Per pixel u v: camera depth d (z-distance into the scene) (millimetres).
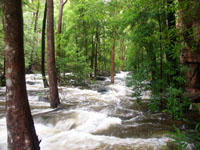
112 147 3496
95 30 16844
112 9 7684
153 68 6785
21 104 2189
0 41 10344
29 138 2225
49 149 3432
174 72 5836
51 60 6395
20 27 2145
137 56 10836
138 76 6699
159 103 6555
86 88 11844
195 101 5660
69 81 12859
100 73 21922
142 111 6270
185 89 6094
